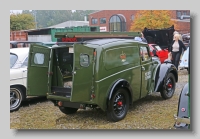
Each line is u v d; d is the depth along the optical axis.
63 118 6.05
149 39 14.65
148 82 6.69
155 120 5.66
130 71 5.93
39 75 5.85
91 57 5.19
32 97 7.50
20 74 6.72
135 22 19.95
